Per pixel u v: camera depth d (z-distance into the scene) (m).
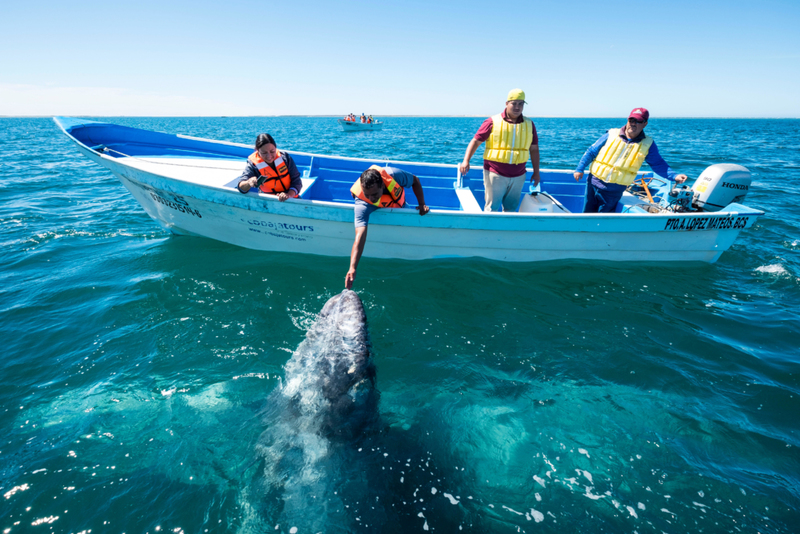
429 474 2.99
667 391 3.86
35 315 4.92
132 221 8.52
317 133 47.62
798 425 3.46
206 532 2.64
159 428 3.40
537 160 6.68
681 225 6.02
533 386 3.92
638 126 5.93
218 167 7.51
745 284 5.93
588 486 2.96
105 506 2.79
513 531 2.65
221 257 6.39
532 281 5.80
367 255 6.30
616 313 5.11
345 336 3.65
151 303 5.16
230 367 4.09
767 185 12.95
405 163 7.92
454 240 6.10
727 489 2.91
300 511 2.70
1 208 9.43
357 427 3.20
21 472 3.00
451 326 4.78
